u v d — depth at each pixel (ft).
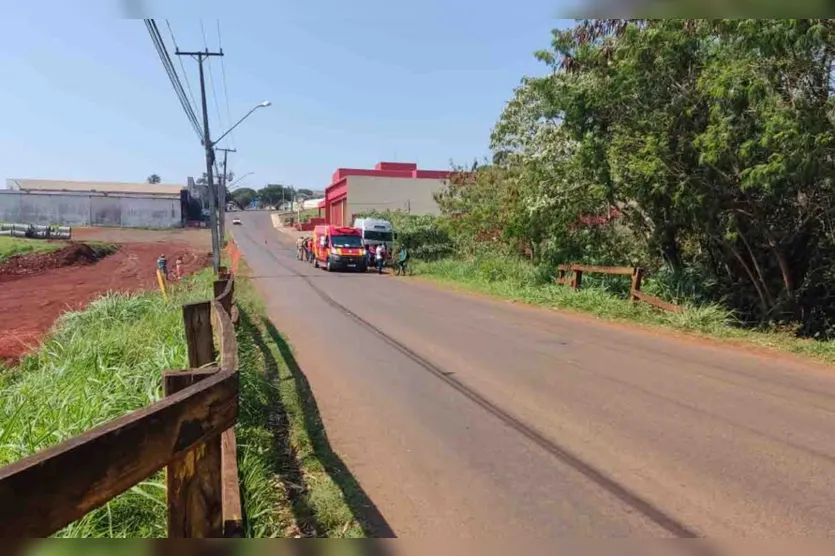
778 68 33.88
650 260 56.03
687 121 41.01
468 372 27.40
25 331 53.42
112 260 140.46
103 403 16.70
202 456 8.40
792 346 32.19
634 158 41.81
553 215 57.57
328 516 13.47
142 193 305.32
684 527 13.07
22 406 17.17
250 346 30.78
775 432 19.10
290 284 75.92
